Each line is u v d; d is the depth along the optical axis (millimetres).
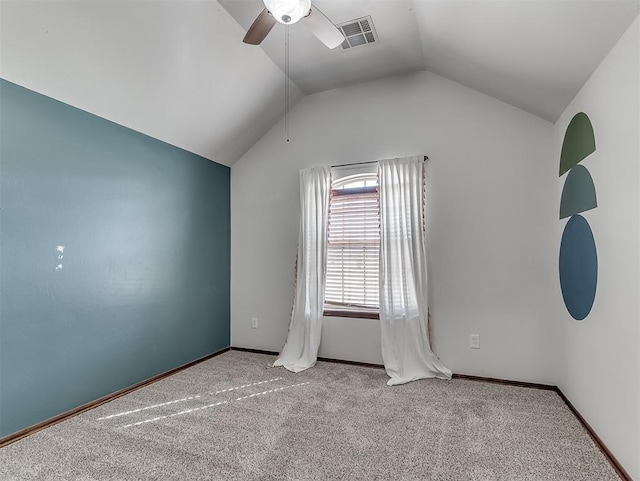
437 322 3193
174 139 3305
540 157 2918
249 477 1739
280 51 3006
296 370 3271
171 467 1816
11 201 2107
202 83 2947
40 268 2258
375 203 3533
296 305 3619
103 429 2209
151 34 2363
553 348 2846
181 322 3418
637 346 1600
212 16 2496
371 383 2975
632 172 1630
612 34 1706
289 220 3852
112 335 2734
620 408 1755
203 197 3732
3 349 2072
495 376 3004
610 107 1835
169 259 3287
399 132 3402
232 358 3725
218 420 2328
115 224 2768
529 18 1878
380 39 2836
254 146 4055
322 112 3738
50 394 2307
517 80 2574
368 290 3533
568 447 1981
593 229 2068
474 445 2010
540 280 2893
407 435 2127
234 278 4117
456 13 2178
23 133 2162
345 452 1949
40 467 1815
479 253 3078
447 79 3240
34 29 1956
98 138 2635
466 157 3148
